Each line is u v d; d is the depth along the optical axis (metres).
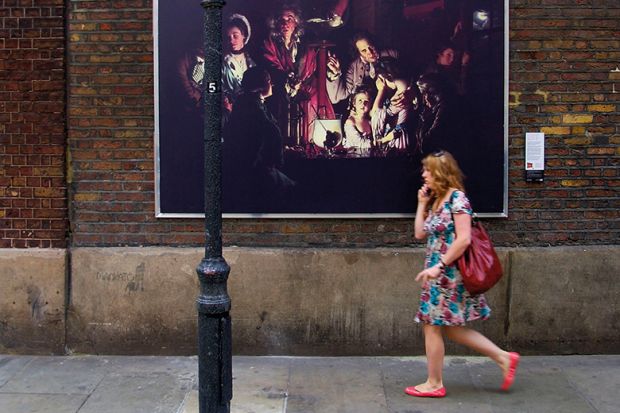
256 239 5.72
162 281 5.70
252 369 5.41
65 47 5.68
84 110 5.71
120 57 5.69
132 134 5.71
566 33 5.66
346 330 5.69
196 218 5.71
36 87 5.68
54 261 5.69
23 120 5.70
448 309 4.61
